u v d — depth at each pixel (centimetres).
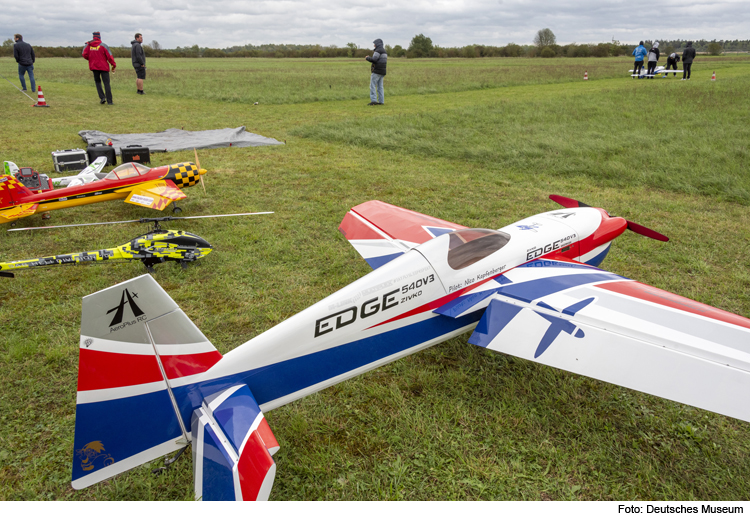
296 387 317
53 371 407
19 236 677
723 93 2158
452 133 1398
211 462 246
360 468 319
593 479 309
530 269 424
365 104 2119
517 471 315
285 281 566
